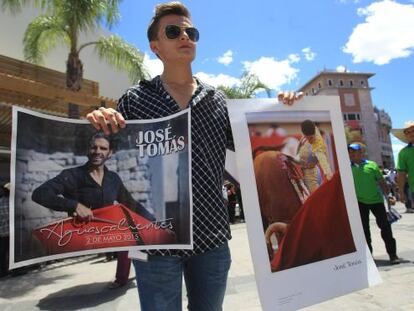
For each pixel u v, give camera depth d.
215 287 1.73
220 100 1.96
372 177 5.68
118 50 11.48
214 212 1.73
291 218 1.91
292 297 1.82
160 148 1.69
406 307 3.63
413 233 8.24
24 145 1.55
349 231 2.01
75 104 9.77
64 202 1.59
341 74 68.81
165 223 1.64
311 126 2.07
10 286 6.55
